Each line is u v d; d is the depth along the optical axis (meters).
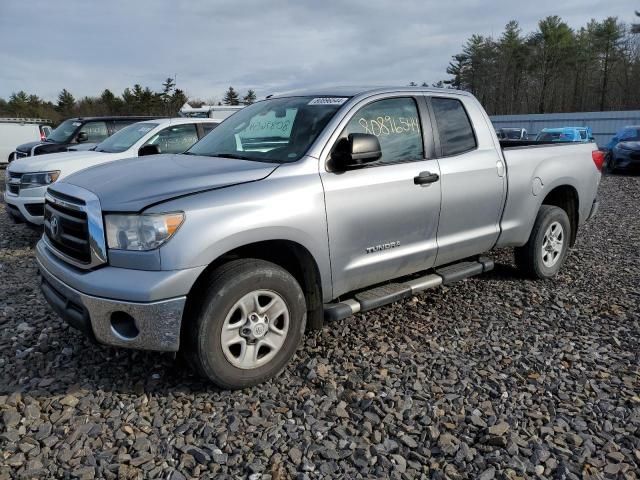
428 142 4.20
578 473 2.58
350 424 2.96
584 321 4.44
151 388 3.28
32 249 7.10
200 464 2.62
